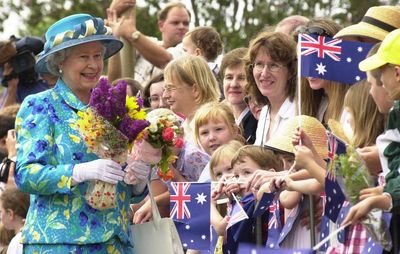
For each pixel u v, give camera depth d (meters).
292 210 15.70
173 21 24.77
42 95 15.21
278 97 17.38
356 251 14.00
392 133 13.41
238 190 16.16
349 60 15.72
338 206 13.98
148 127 15.06
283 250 13.34
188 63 19.20
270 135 17.53
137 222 17.55
